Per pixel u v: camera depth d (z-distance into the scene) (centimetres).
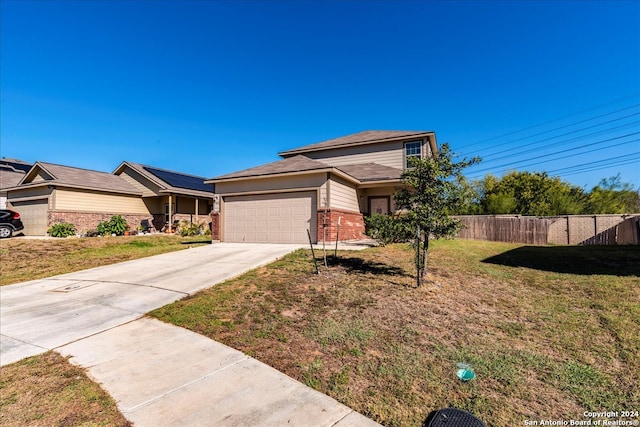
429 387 304
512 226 1546
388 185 1465
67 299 630
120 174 2277
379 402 283
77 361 368
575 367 336
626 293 566
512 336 415
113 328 475
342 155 1895
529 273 743
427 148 1720
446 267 801
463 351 374
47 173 1841
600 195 2153
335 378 323
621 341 391
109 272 876
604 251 1063
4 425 253
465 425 249
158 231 2231
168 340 426
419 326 447
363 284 637
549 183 2455
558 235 1503
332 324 456
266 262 868
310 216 1240
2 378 330
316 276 702
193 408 274
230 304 552
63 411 271
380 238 678
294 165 1337
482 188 2878
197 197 2231
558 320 464
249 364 356
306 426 249
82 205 1845
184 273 805
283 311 513
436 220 615
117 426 249
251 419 258
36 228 1828
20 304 607
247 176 1319
